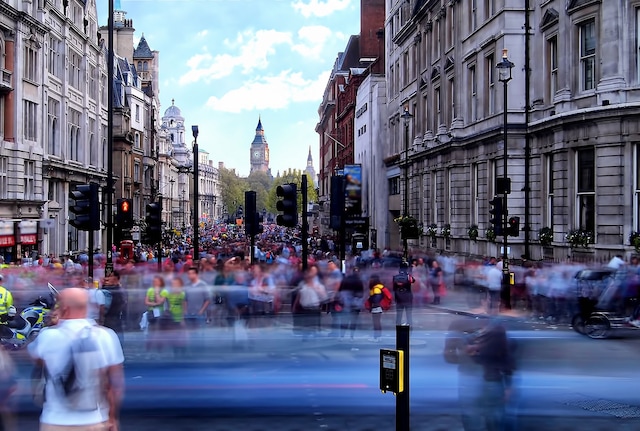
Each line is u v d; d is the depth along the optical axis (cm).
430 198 4812
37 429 943
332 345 1675
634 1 2550
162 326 1533
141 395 1161
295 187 1836
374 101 7038
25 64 4141
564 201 2875
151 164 8644
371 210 7094
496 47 3488
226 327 1655
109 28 2264
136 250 5172
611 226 2578
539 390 1201
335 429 993
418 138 5144
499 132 3378
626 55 2567
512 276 2542
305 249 2053
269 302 1781
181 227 13375
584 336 1833
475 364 845
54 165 4591
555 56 3106
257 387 1215
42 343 647
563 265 2375
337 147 10275
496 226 2567
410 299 2167
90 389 643
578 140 2758
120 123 6931
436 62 4688
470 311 2461
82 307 664
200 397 1153
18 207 3988
